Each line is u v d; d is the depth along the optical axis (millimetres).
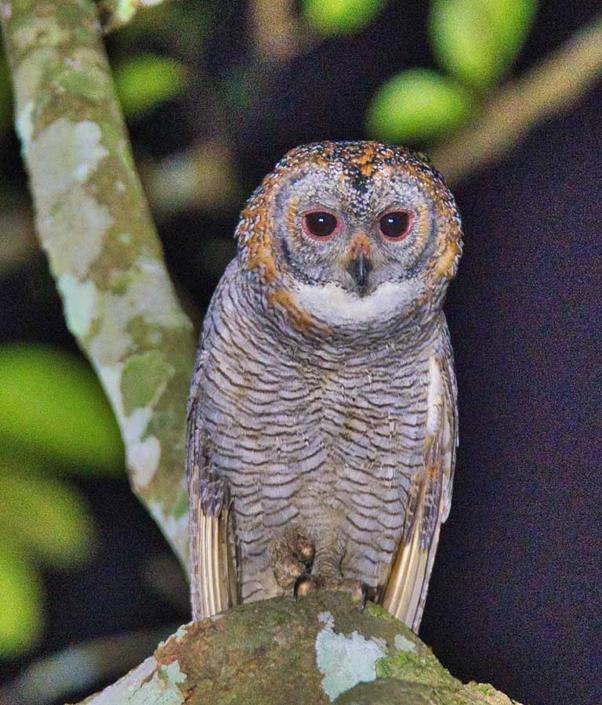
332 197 7648
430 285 7664
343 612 7418
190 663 7395
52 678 7730
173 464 7586
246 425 7676
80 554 7504
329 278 7648
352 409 7676
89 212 7609
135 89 7707
